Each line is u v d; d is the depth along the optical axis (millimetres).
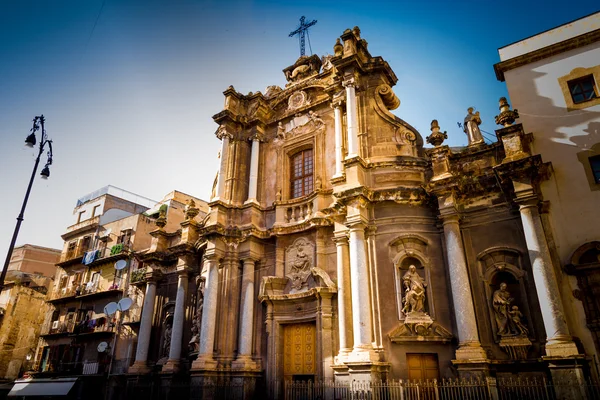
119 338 29094
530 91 17500
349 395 15391
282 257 21016
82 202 44094
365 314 16344
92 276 35312
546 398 13617
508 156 15672
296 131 23281
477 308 15547
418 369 15820
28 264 48688
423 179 18422
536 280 14070
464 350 14633
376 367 15578
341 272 18031
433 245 17203
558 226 14977
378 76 21016
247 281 20828
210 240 21781
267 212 22516
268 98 24938
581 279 14062
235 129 24766
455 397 14297
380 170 18828
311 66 24891
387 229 17781
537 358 14102
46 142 17125
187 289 24328
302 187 22391
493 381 14016
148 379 24047
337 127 20672
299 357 19078
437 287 16562
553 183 15625
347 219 17781
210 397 18641
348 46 21031
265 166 23828
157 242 27156
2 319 39812
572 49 17312
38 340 39625
